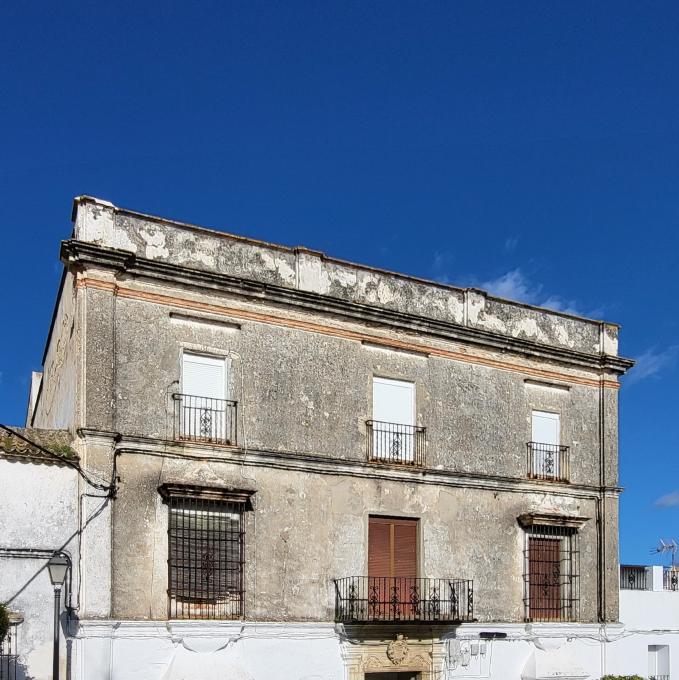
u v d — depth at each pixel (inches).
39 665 689.6
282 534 804.6
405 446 890.7
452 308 949.8
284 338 837.8
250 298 820.0
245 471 796.0
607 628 984.9
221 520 778.2
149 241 780.0
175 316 785.6
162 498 752.3
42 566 702.5
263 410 814.5
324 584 819.4
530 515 943.7
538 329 1013.2
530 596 943.7
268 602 786.2
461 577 901.8
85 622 692.7
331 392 855.7
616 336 1075.9
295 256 856.9
